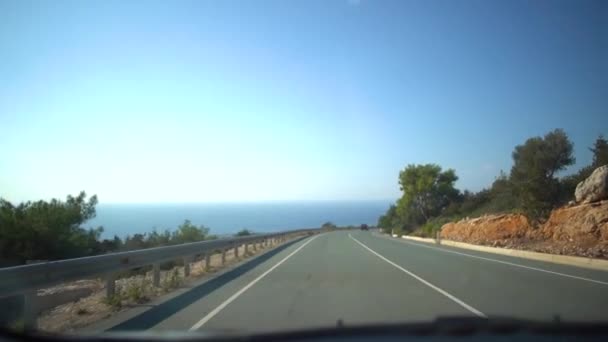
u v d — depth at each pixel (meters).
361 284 14.23
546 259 22.91
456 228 40.94
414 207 64.88
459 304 10.79
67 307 11.14
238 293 12.75
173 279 14.59
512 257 24.48
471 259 23.16
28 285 8.62
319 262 21.69
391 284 14.18
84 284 15.47
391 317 9.38
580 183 27.73
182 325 8.95
